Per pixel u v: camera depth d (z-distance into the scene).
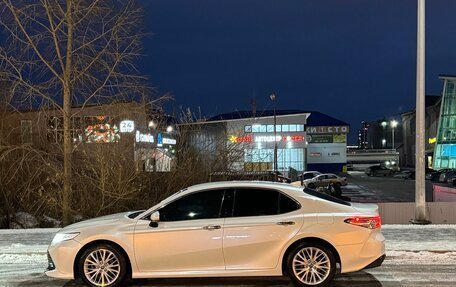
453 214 15.64
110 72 13.60
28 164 15.46
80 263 7.12
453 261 8.99
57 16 13.12
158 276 7.00
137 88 14.21
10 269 8.66
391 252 9.59
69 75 13.43
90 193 15.73
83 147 15.27
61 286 7.52
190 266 6.98
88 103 14.19
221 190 7.21
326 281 6.87
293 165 60.31
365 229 6.95
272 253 6.90
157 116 16.28
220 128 18.95
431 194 39.47
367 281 7.55
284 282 7.54
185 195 7.21
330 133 74.31
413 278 7.73
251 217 7.03
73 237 7.15
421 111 14.33
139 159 16.30
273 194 7.15
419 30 14.36
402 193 42.09
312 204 7.08
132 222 7.18
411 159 94.31
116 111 14.80
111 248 7.07
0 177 15.53
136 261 7.00
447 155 66.56
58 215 16.22
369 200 35.75
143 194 16.95
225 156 18.33
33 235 11.90
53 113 14.51
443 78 66.50
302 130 62.81
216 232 6.95
